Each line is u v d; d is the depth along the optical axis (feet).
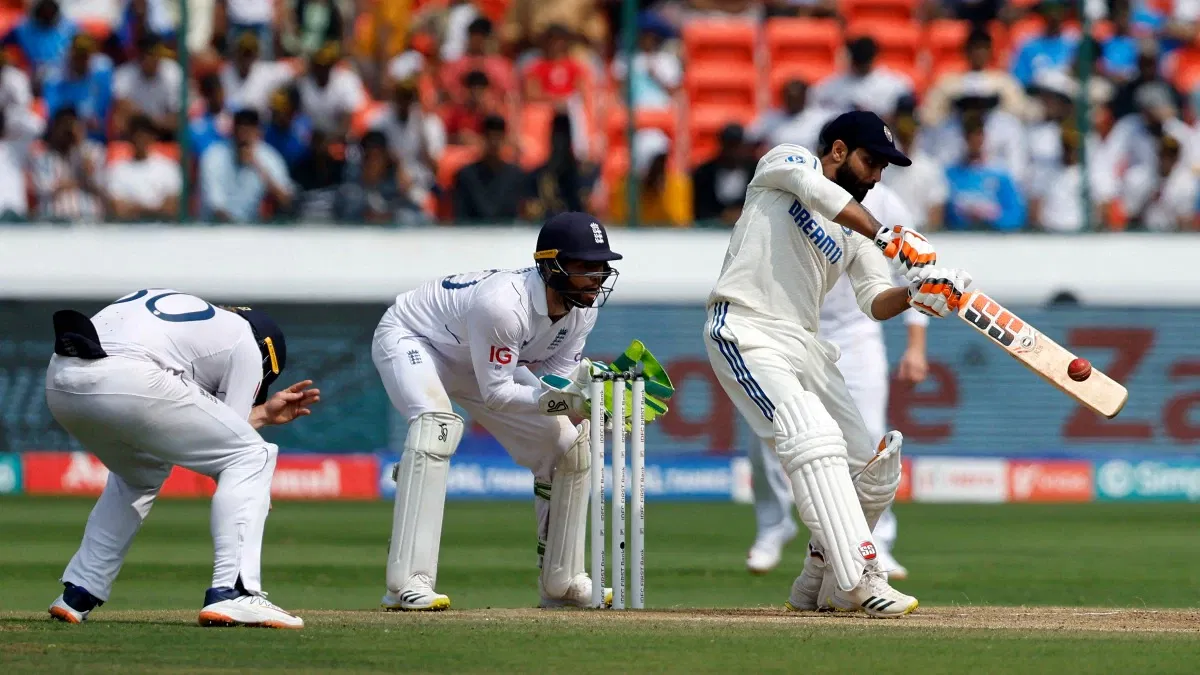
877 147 65.98
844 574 63.82
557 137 171.53
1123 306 169.68
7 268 167.32
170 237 169.07
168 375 58.23
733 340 65.05
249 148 170.19
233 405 60.03
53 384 58.08
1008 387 166.81
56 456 162.91
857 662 50.34
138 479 62.28
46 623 61.16
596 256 66.95
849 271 67.62
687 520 140.97
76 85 174.19
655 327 168.04
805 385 66.49
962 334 166.81
